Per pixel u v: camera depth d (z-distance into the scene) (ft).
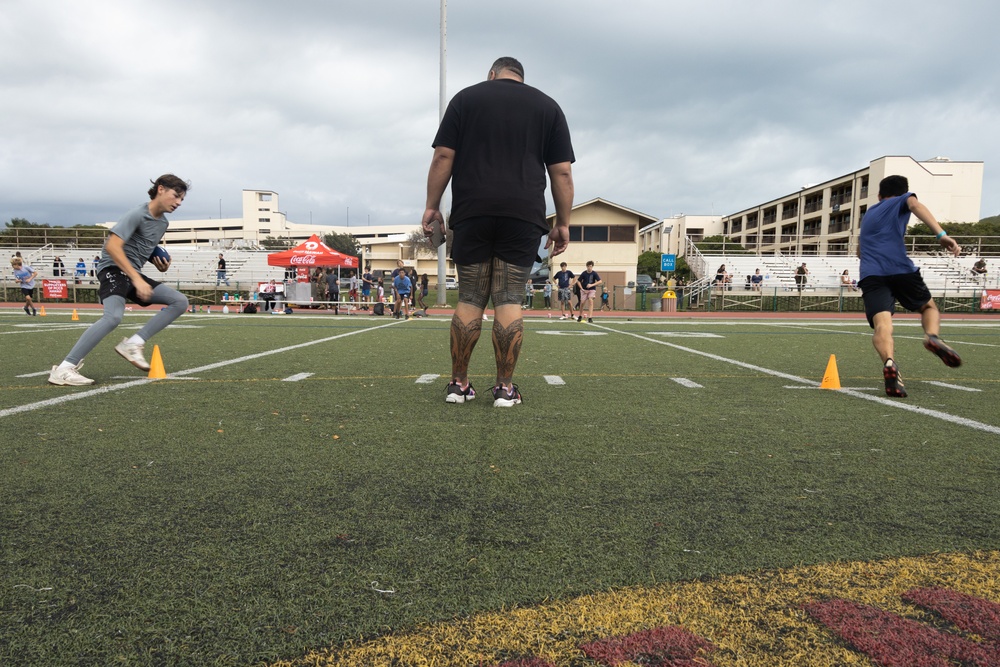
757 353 21.81
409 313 54.60
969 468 7.07
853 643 3.53
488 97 10.83
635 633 3.64
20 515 5.35
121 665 3.28
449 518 5.40
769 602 4.00
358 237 433.07
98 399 11.17
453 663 3.34
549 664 3.34
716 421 9.64
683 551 4.77
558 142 11.41
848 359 20.02
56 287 77.51
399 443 8.03
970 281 94.32
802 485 6.40
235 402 10.99
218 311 61.93
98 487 6.12
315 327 35.06
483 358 19.69
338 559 4.57
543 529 5.18
